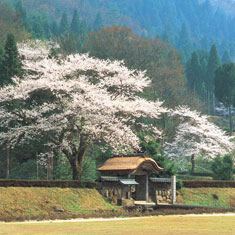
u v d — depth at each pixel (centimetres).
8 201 3653
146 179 4841
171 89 9675
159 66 10525
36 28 14862
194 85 14675
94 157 5903
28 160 6225
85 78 5412
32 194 3872
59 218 3353
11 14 12275
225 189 5381
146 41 10531
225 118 14275
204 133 7556
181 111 7956
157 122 8088
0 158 6353
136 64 9606
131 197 4828
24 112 4962
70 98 5119
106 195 4459
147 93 8119
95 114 4862
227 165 6600
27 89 4878
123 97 5219
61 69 5119
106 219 3341
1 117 4994
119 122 4922
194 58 15100
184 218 3328
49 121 4766
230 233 2372
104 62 5588
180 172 8256
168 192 4962
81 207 3962
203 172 8388
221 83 12525
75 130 4878
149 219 3284
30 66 5322
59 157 5903
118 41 10362
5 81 6178
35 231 2520
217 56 15712
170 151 7738
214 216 3500
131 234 2347
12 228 2678
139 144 5362
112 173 4731
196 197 5078
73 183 4244
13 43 6378
